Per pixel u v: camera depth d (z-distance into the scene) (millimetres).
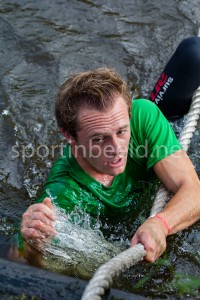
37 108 4941
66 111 3473
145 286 3471
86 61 5406
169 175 3801
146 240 3297
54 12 5871
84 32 5691
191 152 4516
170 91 4590
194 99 4559
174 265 3633
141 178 3975
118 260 2852
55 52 5469
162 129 3863
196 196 3678
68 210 3715
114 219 3920
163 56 5504
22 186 4395
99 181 3760
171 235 3814
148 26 5770
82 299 2566
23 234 3400
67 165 3783
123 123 3406
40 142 4699
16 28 5688
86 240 3670
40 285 2730
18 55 5426
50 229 3363
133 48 5559
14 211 4172
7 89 5082
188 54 4469
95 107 3379
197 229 3871
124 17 5852
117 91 3428
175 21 5816
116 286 3461
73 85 3455
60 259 3547
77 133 3488
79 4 5961
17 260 3535
